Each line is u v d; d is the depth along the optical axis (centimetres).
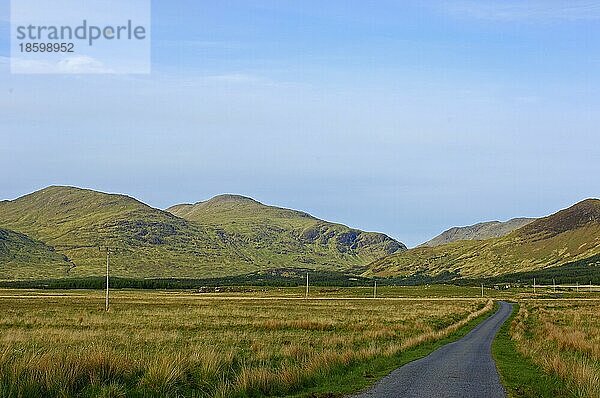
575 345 3541
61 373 1723
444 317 7325
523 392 1992
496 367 2709
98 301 11994
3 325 5356
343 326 5522
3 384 1567
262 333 4738
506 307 10925
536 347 3541
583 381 2000
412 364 2811
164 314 7256
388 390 2017
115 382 1773
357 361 2752
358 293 19900
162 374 1870
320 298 15338
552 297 16612
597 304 11700
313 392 1966
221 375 2056
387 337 4350
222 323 5697
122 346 3269
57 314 7200
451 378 2319
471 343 4169
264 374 1989
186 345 3466
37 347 3053
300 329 5259
